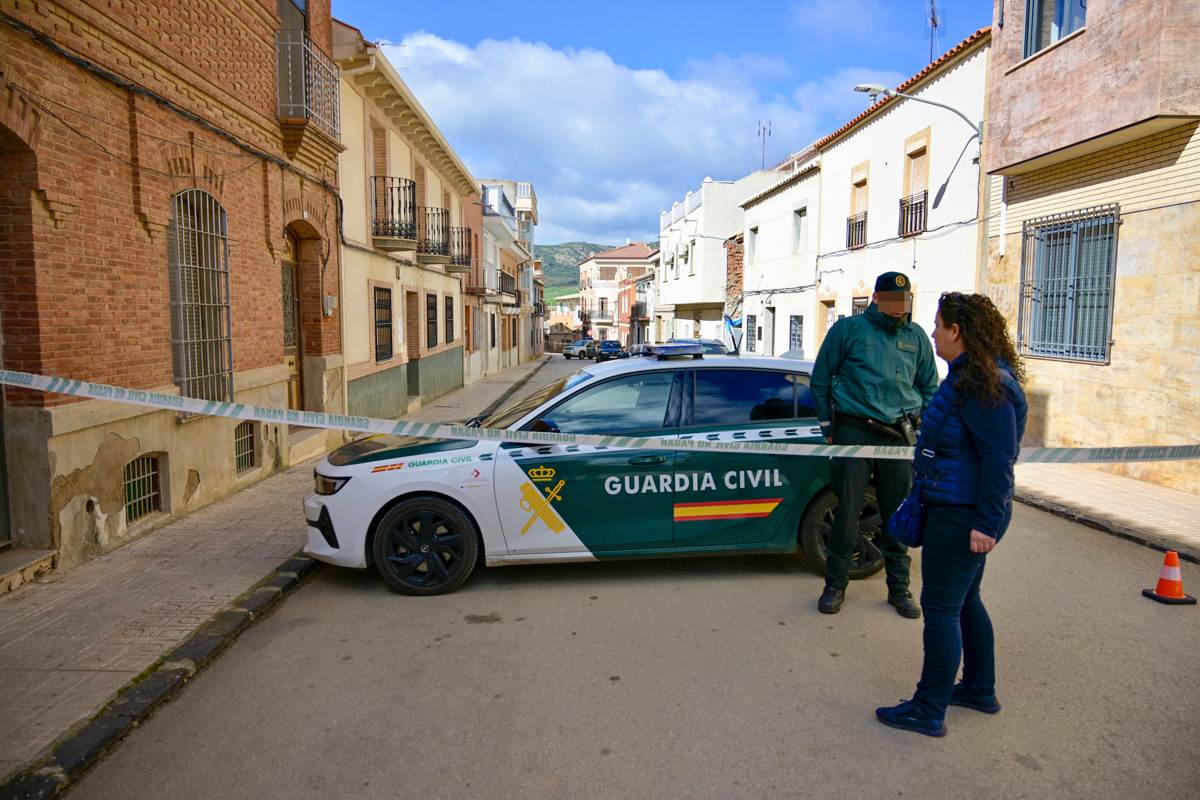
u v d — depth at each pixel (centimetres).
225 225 774
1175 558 501
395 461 525
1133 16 813
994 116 1080
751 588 527
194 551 596
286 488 831
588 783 300
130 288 616
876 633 448
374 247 1442
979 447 314
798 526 540
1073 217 981
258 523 682
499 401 2023
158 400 430
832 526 488
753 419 540
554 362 4938
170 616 463
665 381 546
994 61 1084
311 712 361
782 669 401
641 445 484
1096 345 952
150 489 671
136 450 628
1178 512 734
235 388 801
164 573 543
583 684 386
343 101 1269
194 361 726
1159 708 357
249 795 296
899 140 1555
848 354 470
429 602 507
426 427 469
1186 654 418
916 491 338
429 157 1948
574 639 443
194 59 711
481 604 502
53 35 523
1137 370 884
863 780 300
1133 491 833
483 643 439
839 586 483
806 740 330
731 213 3259
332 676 399
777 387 550
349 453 560
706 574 557
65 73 536
